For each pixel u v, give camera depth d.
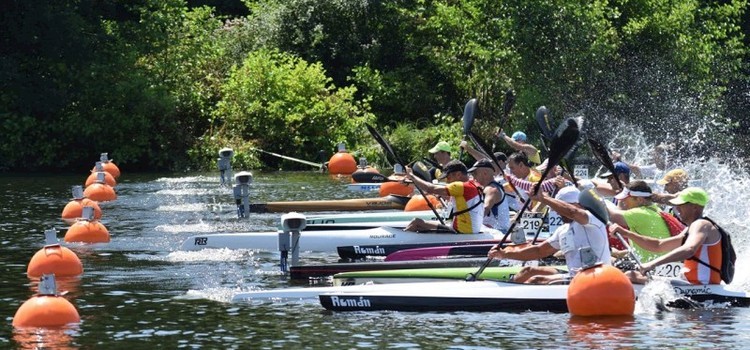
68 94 49.78
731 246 17.50
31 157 50.91
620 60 50.81
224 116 53.12
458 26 53.09
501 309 17.28
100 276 20.94
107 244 25.59
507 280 18.45
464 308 17.28
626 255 18.64
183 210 33.34
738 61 53.44
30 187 41.16
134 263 22.67
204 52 54.12
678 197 17.58
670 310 17.03
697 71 51.25
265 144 52.69
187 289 19.45
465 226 23.38
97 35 50.28
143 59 53.19
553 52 49.53
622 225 18.64
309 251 24.73
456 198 23.36
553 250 17.92
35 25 47.91
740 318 16.41
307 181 44.50
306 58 58.25
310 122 52.78
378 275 19.52
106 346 14.86
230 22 60.09
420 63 57.97
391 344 14.89
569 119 17.64
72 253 21.22
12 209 33.03
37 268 20.80
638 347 14.56
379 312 17.17
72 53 48.75
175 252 24.33
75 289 19.44
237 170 51.09
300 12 57.75
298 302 18.06
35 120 49.59
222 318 16.75
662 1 52.19
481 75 52.34
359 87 58.06
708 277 17.48
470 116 26.97
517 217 18.55
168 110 50.69
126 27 52.19
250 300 18.25
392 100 56.56
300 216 21.27
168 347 14.80
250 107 52.34
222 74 55.31
